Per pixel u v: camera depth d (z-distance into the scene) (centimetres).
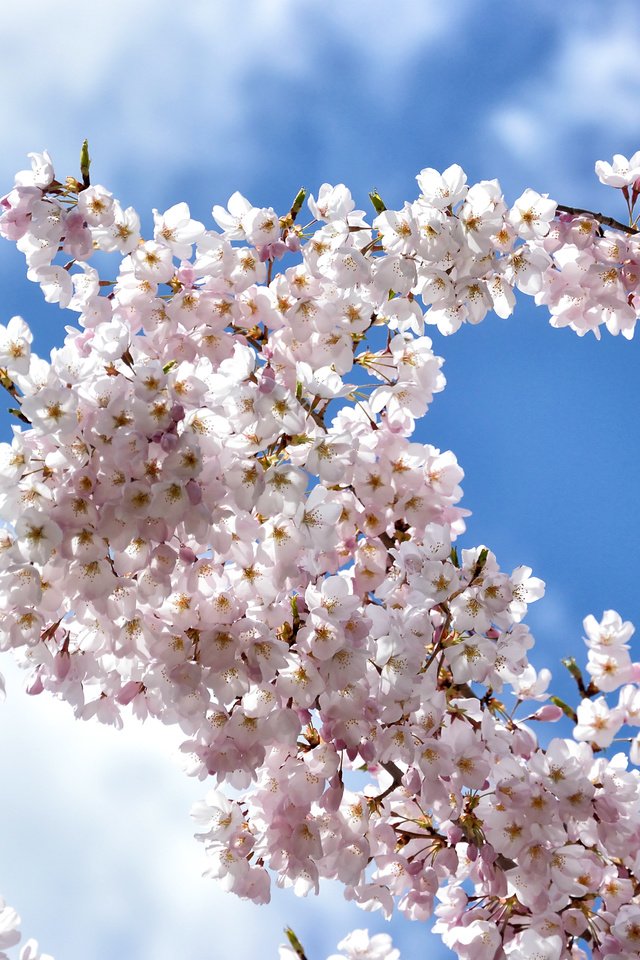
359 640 393
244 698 405
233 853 438
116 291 455
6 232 420
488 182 428
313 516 402
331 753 408
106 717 445
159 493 369
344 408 458
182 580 404
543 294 511
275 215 447
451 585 415
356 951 488
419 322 457
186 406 388
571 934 427
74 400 368
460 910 461
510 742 448
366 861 436
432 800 412
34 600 376
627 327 517
